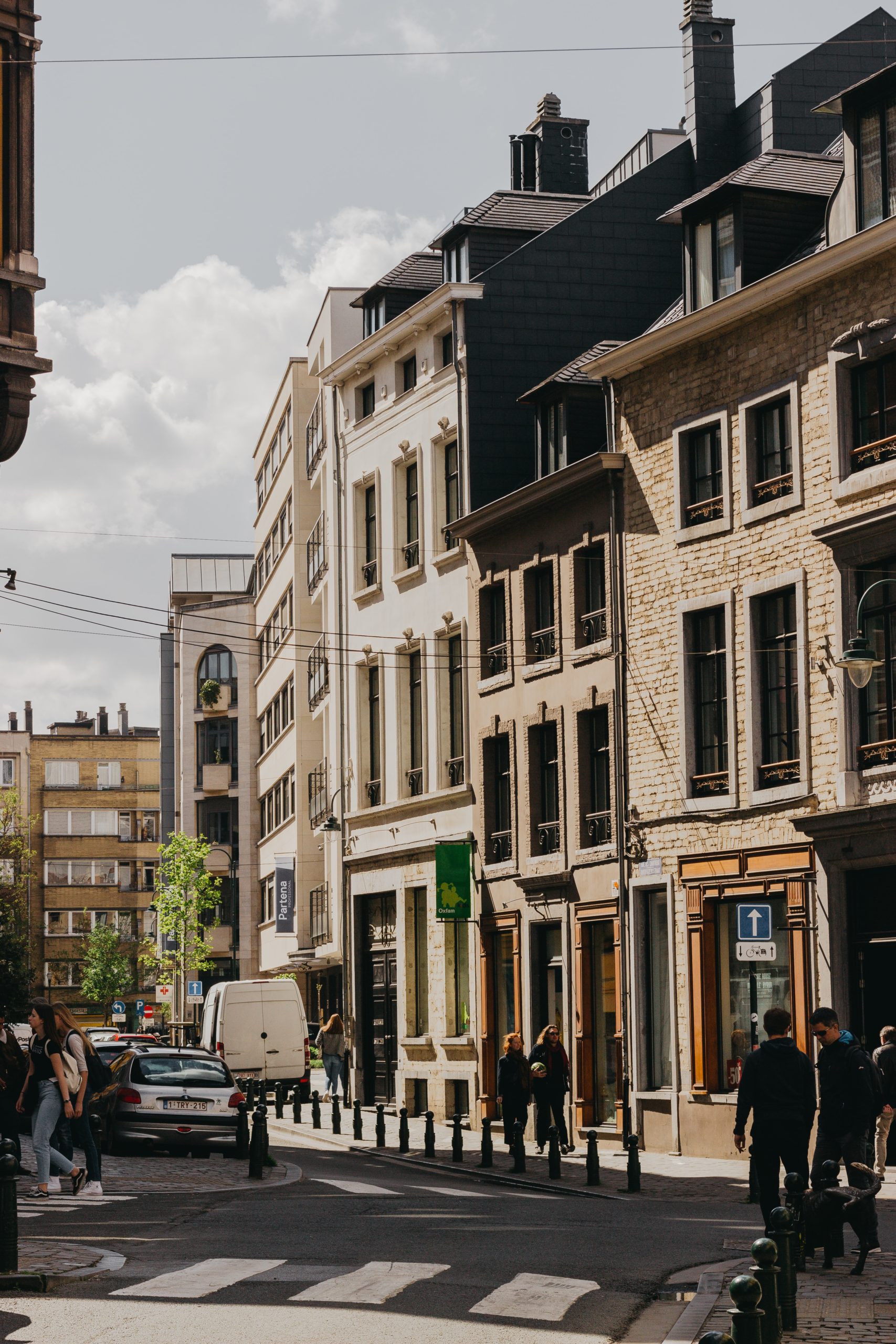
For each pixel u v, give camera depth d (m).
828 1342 10.72
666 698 31.75
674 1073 30.81
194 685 89.12
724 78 41.16
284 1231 16.77
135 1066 27.91
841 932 27.53
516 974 36.53
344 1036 43.09
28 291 18.52
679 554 31.62
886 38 38.81
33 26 18.70
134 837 123.19
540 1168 27.44
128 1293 12.55
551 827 35.75
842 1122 14.33
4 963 49.28
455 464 40.88
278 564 67.62
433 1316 11.52
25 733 122.75
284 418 66.19
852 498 27.88
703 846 30.66
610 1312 11.90
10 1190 12.86
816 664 28.45
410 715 42.81
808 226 31.48
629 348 32.59
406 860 42.12
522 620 36.78
